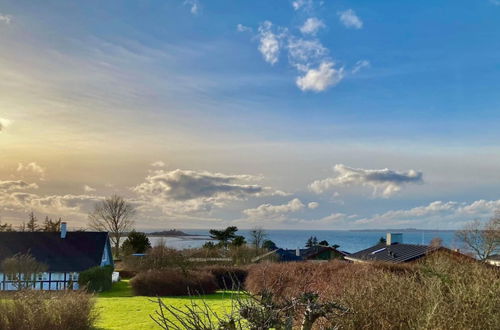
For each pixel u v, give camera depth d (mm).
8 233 42906
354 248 125188
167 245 45344
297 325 8188
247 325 5996
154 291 31188
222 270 35562
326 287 12258
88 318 17625
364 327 8734
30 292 16906
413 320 8594
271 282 16125
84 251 41812
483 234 46781
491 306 8078
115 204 63000
